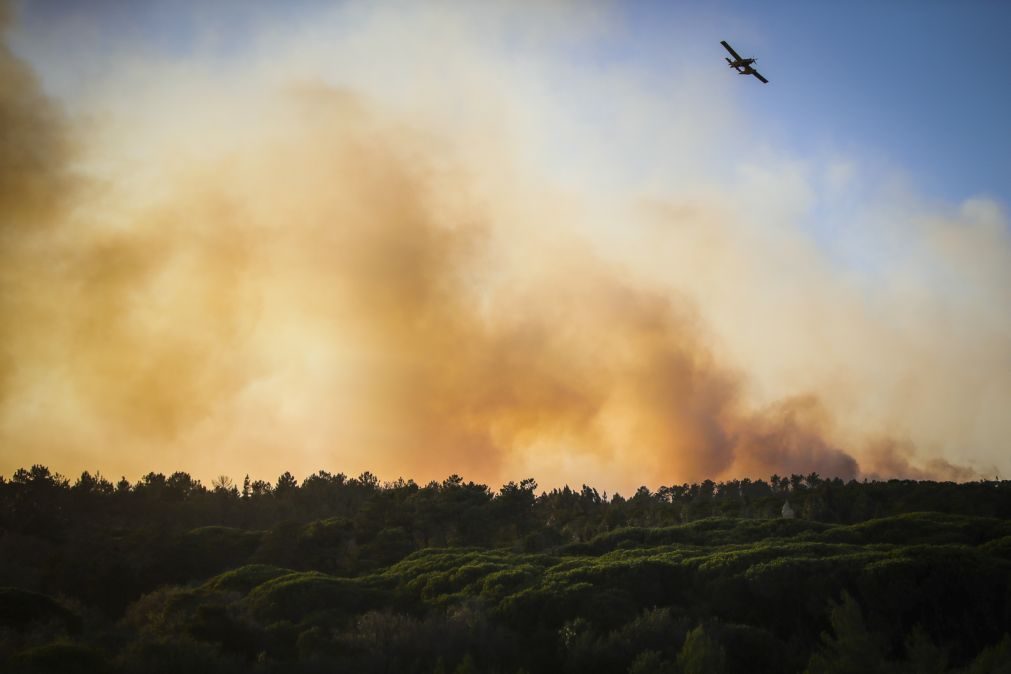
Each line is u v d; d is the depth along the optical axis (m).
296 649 56.03
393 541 96.50
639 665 45.12
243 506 136.62
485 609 63.59
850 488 129.88
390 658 52.97
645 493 166.50
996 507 110.56
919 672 42.91
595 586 67.06
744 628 57.69
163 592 73.00
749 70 75.88
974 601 61.94
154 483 145.75
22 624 56.78
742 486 163.50
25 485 122.69
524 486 124.62
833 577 64.38
